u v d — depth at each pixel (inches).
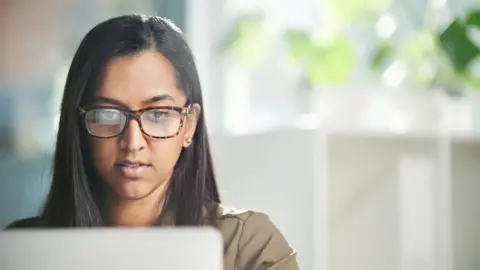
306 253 81.2
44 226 51.2
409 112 93.6
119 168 44.7
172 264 32.3
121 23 46.4
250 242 49.2
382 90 96.1
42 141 115.3
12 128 115.3
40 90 114.9
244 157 89.0
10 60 114.1
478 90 94.4
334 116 91.1
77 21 114.7
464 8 97.1
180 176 48.9
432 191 91.6
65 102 47.7
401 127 92.7
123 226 48.4
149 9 116.7
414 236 91.5
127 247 32.4
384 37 99.5
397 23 101.0
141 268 32.3
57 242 32.5
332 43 95.7
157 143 44.7
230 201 89.7
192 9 116.6
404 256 91.2
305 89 96.0
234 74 114.4
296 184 82.6
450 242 90.4
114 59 45.0
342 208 89.9
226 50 105.2
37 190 115.8
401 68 97.7
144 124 44.6
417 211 91.7
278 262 48.6
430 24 97.3
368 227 90.7
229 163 90.8
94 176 48.5
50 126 114.9
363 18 102.3
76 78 46.2
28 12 113.8
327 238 87.1
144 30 46.1
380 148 91.3
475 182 99.5
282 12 106.8
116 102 44.6
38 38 114.3
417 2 100.8
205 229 32.8
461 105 99.0
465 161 98.9
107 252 32.4
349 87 93.4
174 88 45.8
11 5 113.1
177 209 48.8
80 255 32.4
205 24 116.8
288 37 98.8
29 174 115.6
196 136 49.3
